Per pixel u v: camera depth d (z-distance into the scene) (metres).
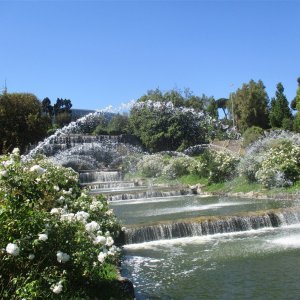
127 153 45.62
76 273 5.53
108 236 6.38
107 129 52.09
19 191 5.04
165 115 48.72
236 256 10.85
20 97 38.12
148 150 48.66
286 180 22.03
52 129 50.53
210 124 51.75
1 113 36.12
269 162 22.62
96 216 9.62
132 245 13.06
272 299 7.62
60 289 4.69
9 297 4.77
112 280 7.27
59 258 4.95
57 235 5.25
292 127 47.69
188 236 14.01
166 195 26.08
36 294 4.56
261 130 43.34
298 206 17.19
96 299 6.23
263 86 58.47
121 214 18.22
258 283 8.54
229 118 65.75
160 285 8.77
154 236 13.66
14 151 6.11
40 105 40.44
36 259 5.07
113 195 24.77
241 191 23.88
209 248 12.03
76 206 8.90
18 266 4.96
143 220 15.82
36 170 5.34
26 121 37.00
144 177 36.22
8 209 4.79
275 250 11.29
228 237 13.54
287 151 22.78
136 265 10.48
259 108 56.06
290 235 13.31
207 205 20.22
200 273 9.50
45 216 5.25
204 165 29.14
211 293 8.12
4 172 4.98
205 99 68.44
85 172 36.47
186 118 49.00
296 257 10.40
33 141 37.94
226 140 47.69
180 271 9.75
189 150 46.16
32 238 4.82
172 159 35.16
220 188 26.12
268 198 21.36
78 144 44.84
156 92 58.88
